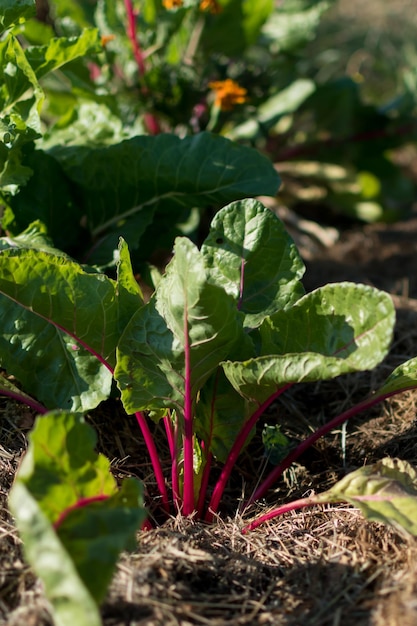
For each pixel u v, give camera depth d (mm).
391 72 2924
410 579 1201
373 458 1408
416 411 1458
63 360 1322
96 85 1714
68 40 1420
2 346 1310
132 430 1427
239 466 1406
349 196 2104
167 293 1235
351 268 1861
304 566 1250
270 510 1320
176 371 1258
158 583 1200
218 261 1323
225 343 1241
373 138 2055
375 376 1537
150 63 1769
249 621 1187
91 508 1170
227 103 1701
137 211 1520
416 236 2035
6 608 1187
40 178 1493
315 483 1380
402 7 3574
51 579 1094
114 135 1562
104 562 1119
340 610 1193
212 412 1316
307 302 1250
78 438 1173
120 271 1284
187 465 1282
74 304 1280
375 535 1275
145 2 1719
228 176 1478
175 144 1493
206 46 1819
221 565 1242
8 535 1252
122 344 1258
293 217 2004
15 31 1469
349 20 3418
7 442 1365
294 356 1205
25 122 1400
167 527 1289
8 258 1252
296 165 2119
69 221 1529
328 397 1515
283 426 1455
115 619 1169
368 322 1218
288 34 1947
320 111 2041
